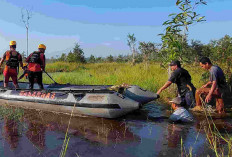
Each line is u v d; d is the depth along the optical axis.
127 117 4.66
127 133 3.60
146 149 2.94
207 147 2.96
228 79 6.46
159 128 3.85
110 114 4.38
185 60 6.63
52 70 20.69
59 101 4.95
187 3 6.02
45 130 3.76
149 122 4.26
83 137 3.42
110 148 2.99
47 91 5.35
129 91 5.35
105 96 4.47
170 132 3.62
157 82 7.92
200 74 8.48
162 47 6.80
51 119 4.49
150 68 12.13
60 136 3.46
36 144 3.13
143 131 3.70
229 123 4.08
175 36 6.72
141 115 4.81
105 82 9.18
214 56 7.31
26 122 4.25
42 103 5.25
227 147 2.94
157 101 6.25
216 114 4.72
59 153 2.84
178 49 6.50
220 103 4.83
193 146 3.01
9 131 3.69
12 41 6.68
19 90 5.97
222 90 4.84
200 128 3.81
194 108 5.06
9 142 3.20
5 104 6.03
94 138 3.38
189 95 4.78
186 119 4.26
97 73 13.30
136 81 8.50
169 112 5.04
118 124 4.15
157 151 2.87
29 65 6.36
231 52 6.84
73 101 4.76
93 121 4.38
